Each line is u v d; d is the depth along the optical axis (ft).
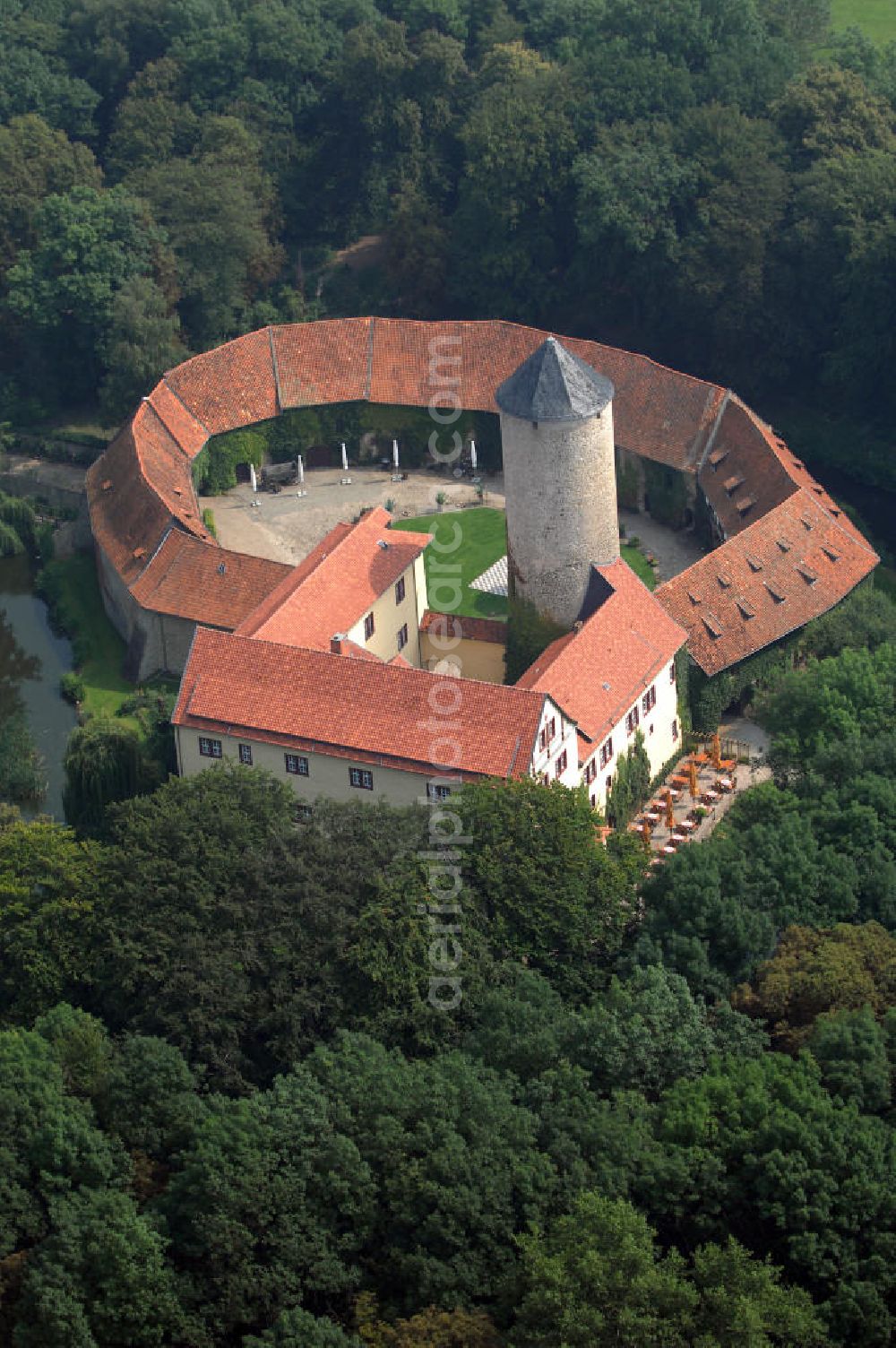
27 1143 618.44
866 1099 613.93
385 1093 609.01
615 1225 550.77
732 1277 547.08
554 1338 536.01
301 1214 586.86
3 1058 637.30
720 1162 584.40
